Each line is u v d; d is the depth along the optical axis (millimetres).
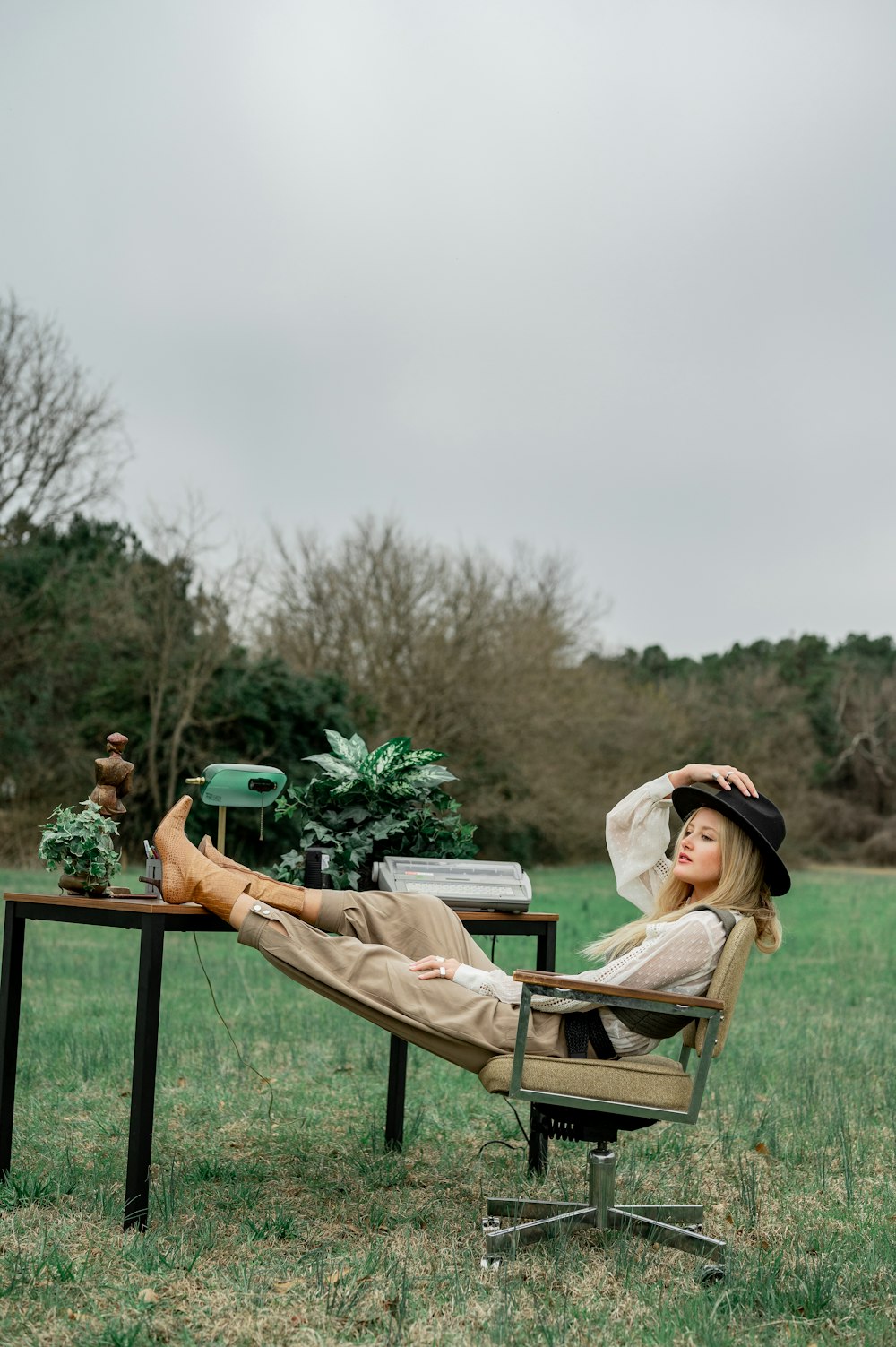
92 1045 6055
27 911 3852
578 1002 3322
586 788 32000
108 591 23906
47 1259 3166
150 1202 3709
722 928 3361
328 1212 3781
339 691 25719
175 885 3514
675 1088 3238
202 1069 5770
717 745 41625
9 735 23000
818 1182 4309
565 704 31609
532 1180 4258
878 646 53594
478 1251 3465
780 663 49750
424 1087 5613
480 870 4191
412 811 4355
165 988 8445
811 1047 6852
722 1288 3205
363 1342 2787
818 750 47750
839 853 47344
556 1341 2809
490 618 29203
